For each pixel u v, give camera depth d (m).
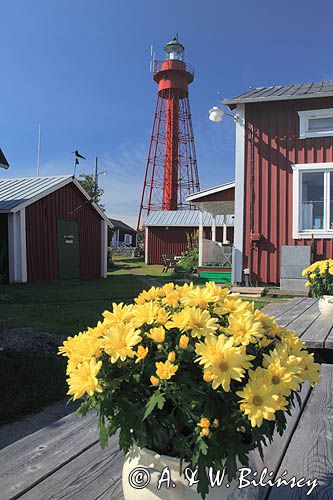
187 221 26.72
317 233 10.18
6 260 13.32
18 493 1.23
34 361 4.64
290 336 1.32
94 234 17.00
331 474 1.36
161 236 26.89
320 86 10.96
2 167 11.30
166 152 34.28
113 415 1.13
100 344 1.17
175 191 33.91
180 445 1.08
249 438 1.16
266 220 10.55
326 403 1.97
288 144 10.40
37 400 3.78
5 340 5.23
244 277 10.66
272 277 10.49
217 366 1.07
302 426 1.71
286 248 10.02
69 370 1.21
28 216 13.72
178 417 1.11
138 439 1.13
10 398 3.75
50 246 14.66
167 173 34.16
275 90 11.08
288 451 1.50
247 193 10.67
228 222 25.80
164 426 1.12
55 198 14.89
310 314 4.12
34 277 13.91
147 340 1.21
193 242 21.62
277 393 1.09
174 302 1.37
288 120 10.40
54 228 14.86
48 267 14.54
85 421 1.75
